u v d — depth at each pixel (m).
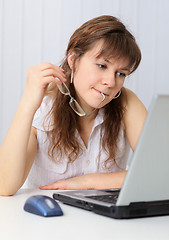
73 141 1.33
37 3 2.66
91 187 1.17
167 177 0.73
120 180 1.18
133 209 0.72
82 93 1.18
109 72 1.12
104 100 1.16
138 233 0.64
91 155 1.39
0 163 1.06
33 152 1.27
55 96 1.35
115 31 1.12
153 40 2.94
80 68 1.16
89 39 1.12
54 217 0.74
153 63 2.96
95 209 0.77
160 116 0.66
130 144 1.44
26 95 1.11
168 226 0.69
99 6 2.76
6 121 2.66
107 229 0.66
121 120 1.42
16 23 2.64
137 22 2.89
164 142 0.69
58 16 2.68
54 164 1.37
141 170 0.69
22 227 0.65
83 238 0.60
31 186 1.46
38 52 2.68
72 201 0.84
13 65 2.65
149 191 0.73
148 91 2.96
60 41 2.69
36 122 1.33
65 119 1.31
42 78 1.10
